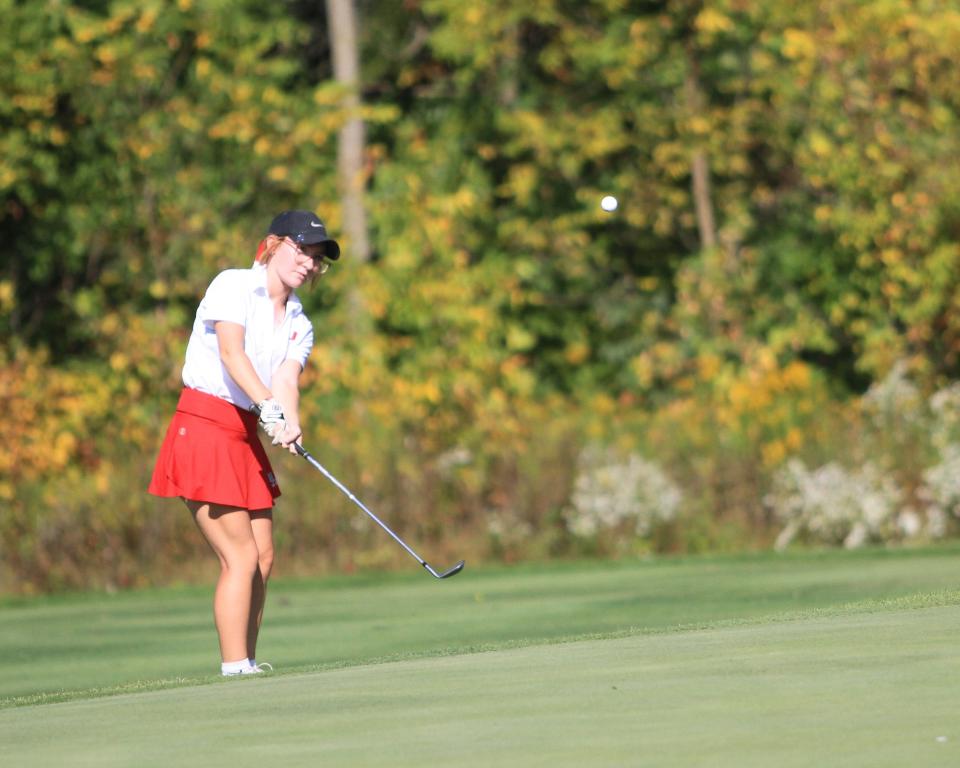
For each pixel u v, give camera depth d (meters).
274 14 77.06
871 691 12.66
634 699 12.87
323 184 64.19
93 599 39.91
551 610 30.80
